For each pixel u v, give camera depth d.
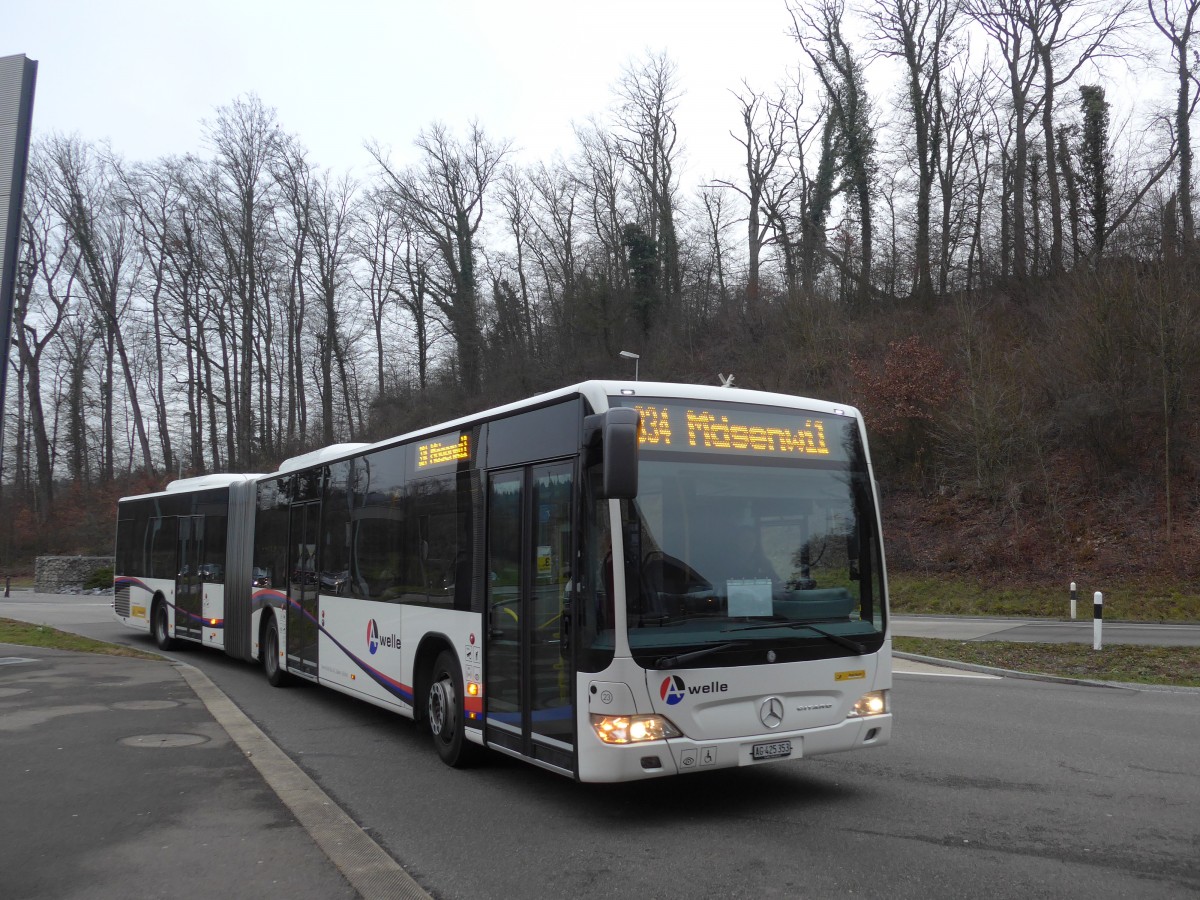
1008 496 27.89
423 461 9.17
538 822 6.61
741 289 50.53
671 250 54.03
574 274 55.34
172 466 58.94
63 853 5.71
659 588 6.34
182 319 55.34
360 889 5.11
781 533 6.86
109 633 22.59
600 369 51.31
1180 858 5.59
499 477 7.72
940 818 6.49
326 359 55.72
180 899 4.97
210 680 13.54
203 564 16.66
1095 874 5.34
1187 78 36.25
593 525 6.43
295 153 53.47
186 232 52.75
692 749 6.23
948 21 41.28
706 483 6.68
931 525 29.17
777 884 5.27
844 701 6.82
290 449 54.62
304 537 12.45
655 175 54.22
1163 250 30.44
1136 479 26.58
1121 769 7.86
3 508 54.28
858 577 7.09
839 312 40.56
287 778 7.54
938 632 19.20
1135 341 27.50
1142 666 13.87
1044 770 7.85
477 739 7.83
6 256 14.63
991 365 30.00
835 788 7.35
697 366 46.09
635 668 6.15
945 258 41.94
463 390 55.12
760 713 6.47
